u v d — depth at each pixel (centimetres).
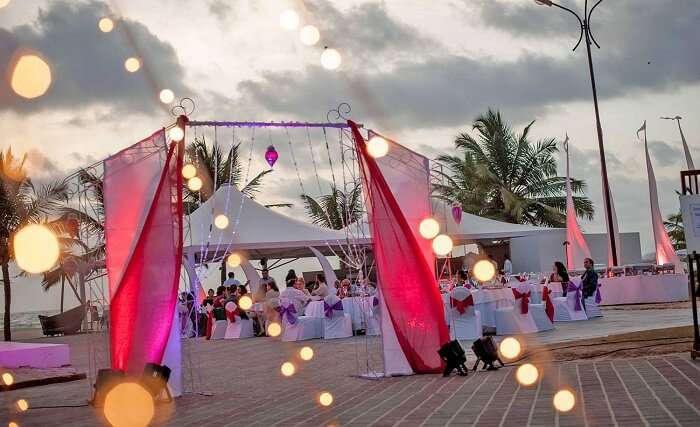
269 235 2131
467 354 1079
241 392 836
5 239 2538
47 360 1217
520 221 3794
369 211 915
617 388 644
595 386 666
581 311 1653
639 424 483
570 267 2403
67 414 727
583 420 511
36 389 997
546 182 4028
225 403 749
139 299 808
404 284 895
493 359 871
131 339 802
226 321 2027
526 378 426
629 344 978
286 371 686
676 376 687
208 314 2047
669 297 2188
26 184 2539
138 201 826
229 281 2127
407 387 774
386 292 896
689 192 820
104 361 1147
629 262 2811
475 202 3950
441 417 566
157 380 763
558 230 2477
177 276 820
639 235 2834
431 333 888
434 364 882
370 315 1580
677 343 943
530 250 2702
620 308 2027
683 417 496
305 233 2172
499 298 1395
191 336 2122
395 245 902
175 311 833
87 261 855
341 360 1144
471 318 1280
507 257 2862
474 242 2577
